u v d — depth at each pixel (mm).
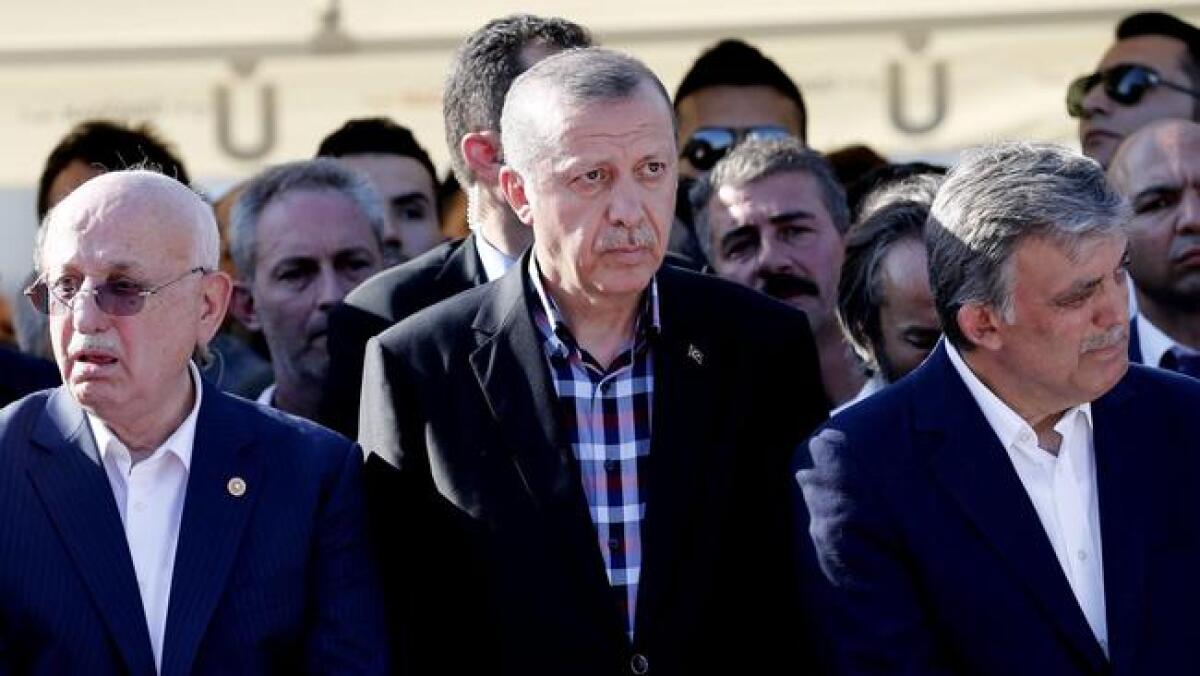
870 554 10633
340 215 14406
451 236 18344
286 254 14297
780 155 14672
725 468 10930
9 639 10398
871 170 15867
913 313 12773
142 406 10500
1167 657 10453
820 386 11555
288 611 10664
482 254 12703
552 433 10820
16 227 23781
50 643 10344
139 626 10422
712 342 11141
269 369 15820
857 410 11000
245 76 17953
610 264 10438
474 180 12703
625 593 10852
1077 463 10781
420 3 17234
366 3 17297
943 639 10586
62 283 10414
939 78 17891
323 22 17344
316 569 10852
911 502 10656
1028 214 10086
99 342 10312
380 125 17266
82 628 10367
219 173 18062
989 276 10242
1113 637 10398
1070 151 10406
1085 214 10031
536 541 10742
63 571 10422
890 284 12812
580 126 10359
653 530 10773
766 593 11148
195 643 10383
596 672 10648
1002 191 10203
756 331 11266
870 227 13078
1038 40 17719
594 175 10383
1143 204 14055
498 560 10758
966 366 10836
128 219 10406
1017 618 10438
